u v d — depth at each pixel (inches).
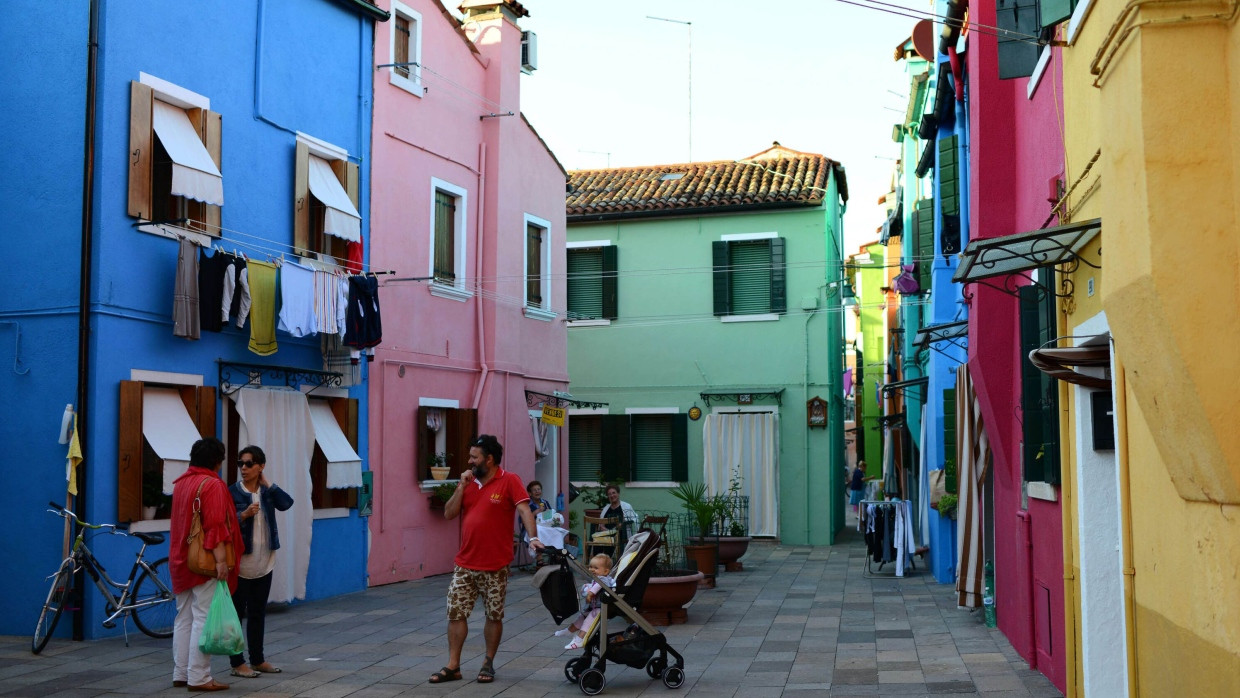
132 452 461.1
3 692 339.3
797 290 1071.6
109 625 430.6
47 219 464.4
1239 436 173.2
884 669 386.0
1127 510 245.6
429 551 699.4
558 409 809.5
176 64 503.5
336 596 602.2
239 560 363.6
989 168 415.8
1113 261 199.3
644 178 1182.3
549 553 364.5
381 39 672.4
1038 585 374.0
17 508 456.8
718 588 660.1
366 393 639.1
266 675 372.5
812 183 1082.1
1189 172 178.9
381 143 668.1
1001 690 343.3
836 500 1151.6
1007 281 415.5
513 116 816.9
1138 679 240.7
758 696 344.8
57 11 469.7
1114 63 197.2
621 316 1104.8
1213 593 184.1
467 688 355.9
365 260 644.1
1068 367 285.3
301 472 563.8
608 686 363.3
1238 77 173.0
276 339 535.5
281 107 576.4
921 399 782.5
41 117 469.4
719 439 1065.5
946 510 647.8
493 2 800.3
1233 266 176.2
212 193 502.0
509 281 804.6
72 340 454.6
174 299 482.3
